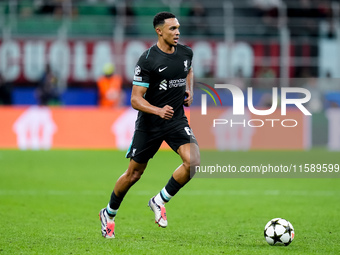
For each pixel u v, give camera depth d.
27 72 73.44
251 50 74.19
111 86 70.38
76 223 28.38
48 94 70.94
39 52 73.44
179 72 23.16
